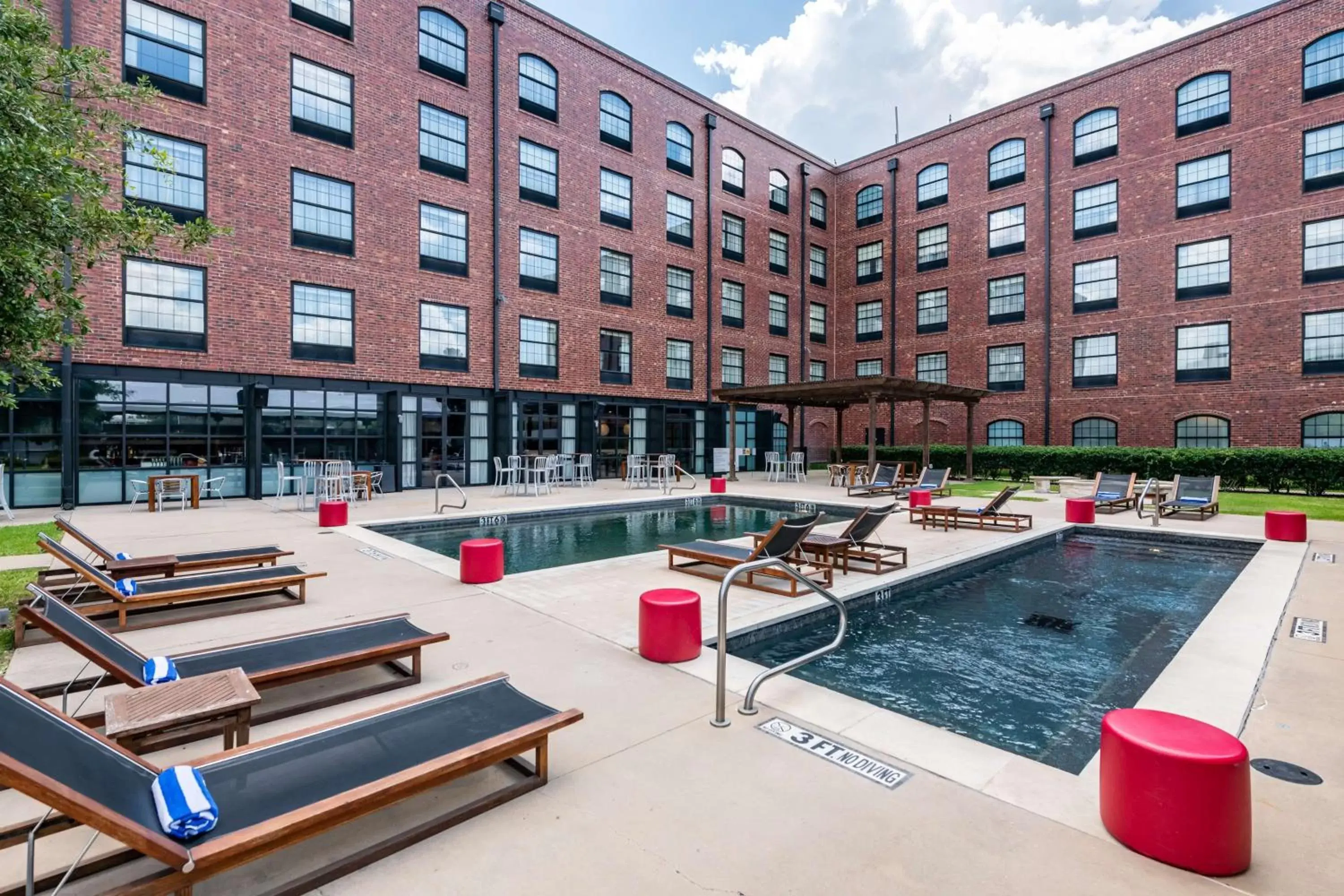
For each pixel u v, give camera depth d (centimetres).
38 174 466
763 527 1156
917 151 2659
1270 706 354
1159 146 2038
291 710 341
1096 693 438
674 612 421
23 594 542
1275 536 927
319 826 206
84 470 1283
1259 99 1861
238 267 1441
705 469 2433
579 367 2086
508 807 255
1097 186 2170
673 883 210
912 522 1148
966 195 2505
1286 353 1816
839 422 2359
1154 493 1234
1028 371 2323
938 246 2598
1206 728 238
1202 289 1958
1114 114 2136
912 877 213
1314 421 1780
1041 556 929
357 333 1623
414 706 286
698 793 266
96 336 1274
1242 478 1677
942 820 248
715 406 2462
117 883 207
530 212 1964
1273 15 1838
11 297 472
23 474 1237
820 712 348
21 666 402
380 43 1664
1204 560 894
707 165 2466
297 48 1530
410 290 1719
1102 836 237
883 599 667
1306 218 1789
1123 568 844
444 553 918
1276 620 514
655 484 1900
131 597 486
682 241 2392
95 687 316
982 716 402
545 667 414
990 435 2438
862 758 297
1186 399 1978
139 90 610
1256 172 1866
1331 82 1753
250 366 1459
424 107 1755
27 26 507
